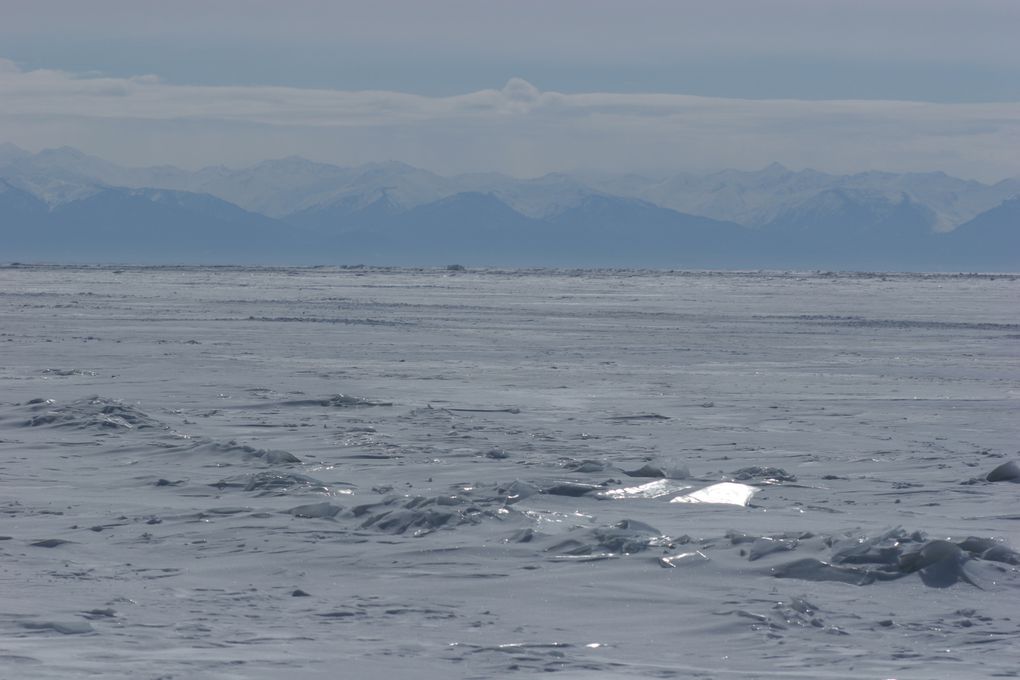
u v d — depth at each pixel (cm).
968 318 15075
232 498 3503
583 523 3125
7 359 8188
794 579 2558
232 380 7038
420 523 3039
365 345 9781
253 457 4234
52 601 2303
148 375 7275
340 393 6394
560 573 2586
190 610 2270
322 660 1948
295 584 2506
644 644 2100
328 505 3247
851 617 2280
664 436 5072
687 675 1900
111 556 2755
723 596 2408
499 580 2528
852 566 2602
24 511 3275
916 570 2581
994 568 2589
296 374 7450
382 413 5666
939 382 7475
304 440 4778
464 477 3916
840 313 16138
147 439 4650
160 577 2553
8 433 4809
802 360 8962
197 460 4203
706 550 2773
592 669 1931
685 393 6775
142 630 2114
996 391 6988
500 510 3166
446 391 6719
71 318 12750
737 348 10000
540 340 10606
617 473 3994
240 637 2088
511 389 6862
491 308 16075
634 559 2691
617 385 7131
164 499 3478
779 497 3606
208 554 2775
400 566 2658
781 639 2134
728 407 6162
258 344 9719
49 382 6831
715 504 3459
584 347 9919
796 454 4566
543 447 4684
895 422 5603
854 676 1903
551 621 2244
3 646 1977
